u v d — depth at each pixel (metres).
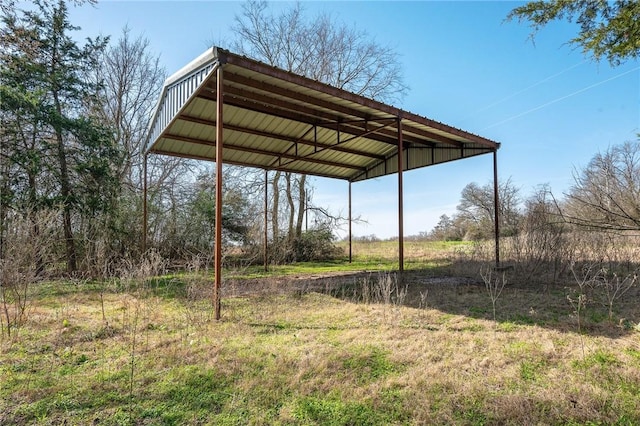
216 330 3.82
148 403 2.27
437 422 2.05
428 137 8.48
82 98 10.04
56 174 8.62
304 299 5.59
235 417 2.12
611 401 2.25
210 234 12.78
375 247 16.88
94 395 2.36
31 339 3.51
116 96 14.31
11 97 7.88
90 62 10.44
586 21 4.74
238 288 6.45
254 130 8.01
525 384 2.51
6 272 3.84
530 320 4.15
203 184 14.07
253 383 2.52
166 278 7.39
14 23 5.91
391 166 10.78
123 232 9.88
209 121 7.31
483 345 3.31
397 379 2.59
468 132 7.95
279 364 2.83
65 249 8.19
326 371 2.73
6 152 8.33
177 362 2.93
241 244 13.35
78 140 9.12
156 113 7.13
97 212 9.17
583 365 2.81
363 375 2.69
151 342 3.43
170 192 13.31
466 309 4.75
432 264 10.33
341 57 16.05
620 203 5.31
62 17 9.35
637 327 3.69
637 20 4.32
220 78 4.50
